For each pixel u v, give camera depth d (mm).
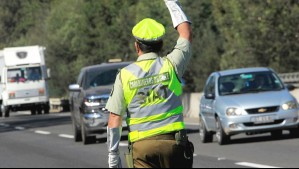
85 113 41719
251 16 75125
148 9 95188
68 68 137250
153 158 12695
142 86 12758
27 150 39469
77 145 41969
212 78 40938
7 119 88625
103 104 41531
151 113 12758
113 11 125562
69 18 132875
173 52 12969
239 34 77000
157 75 12805
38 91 99812
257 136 41281
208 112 39469
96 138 46219
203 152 34781
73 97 45438
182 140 12789
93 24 129375
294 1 75375
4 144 45031
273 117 36781
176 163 12758
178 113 12922
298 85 66000
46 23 146875
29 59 100188
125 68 12898
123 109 12867
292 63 77562
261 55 77688
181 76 12977
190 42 12984
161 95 12789
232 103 37188
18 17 160125
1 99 100875
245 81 39438
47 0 160125
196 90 99312
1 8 159625
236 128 36750
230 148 35906
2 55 100562
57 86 140125
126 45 118500
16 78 99188
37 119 81062
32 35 153625
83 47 129125
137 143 12773
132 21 112000
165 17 91250
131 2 119438
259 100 37094
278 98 37312
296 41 76125
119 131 12852
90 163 30438
